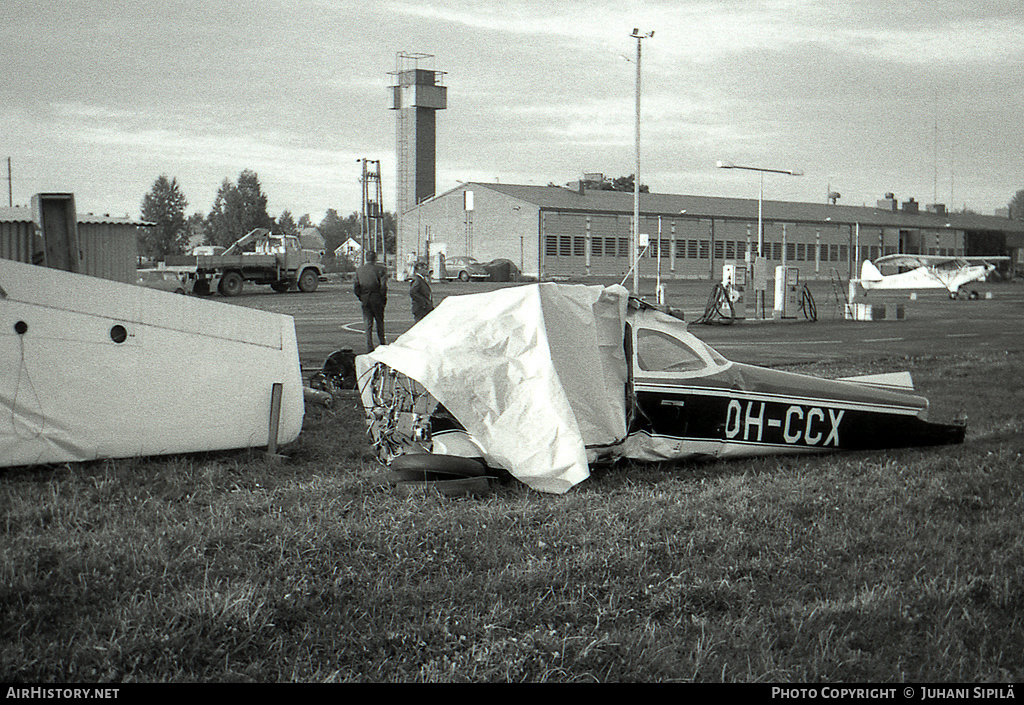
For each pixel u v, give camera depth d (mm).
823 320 31391
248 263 41281
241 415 8117
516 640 4375
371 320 15891
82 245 23625
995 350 20688
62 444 7309
